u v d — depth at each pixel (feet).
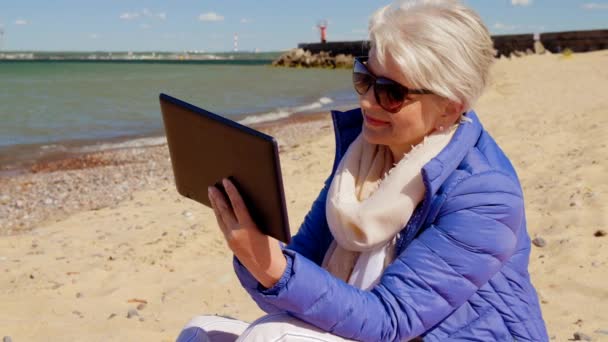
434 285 6.48
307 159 33.73
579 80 68.23
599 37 166.61
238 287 15.79
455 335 6.73
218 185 6.37
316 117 72.13
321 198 8.31
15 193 33.50
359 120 8.04
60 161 43.96
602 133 29.78
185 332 7.59
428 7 6.61
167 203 25.99
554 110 43.01
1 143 53.21
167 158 43.96
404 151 7.18
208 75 203.10
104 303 15.07
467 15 6.61
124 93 116.06
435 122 6.87
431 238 6.59
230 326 7.73
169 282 16.35
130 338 12.97
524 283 7.14
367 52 7.03
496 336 6.77
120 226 22.39
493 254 6.57
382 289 6.55
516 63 101.09
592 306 13.17
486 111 45.73
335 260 7.38
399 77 6.61
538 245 16.47
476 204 6.56
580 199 19.44
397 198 6.73
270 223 6.08
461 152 6.75
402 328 6.45
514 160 26.63
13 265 18.26
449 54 6.49
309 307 6.30
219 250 18.92
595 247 15.90
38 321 14.02
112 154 46.60
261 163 5.83
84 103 93.50
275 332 6.42
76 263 18.24
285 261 6.33
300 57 268.00
